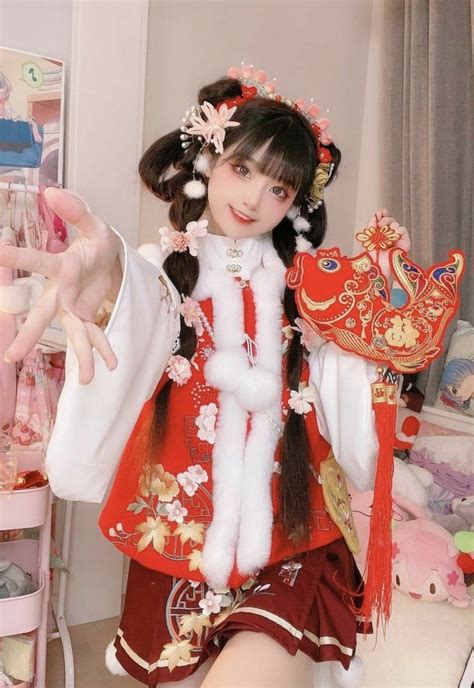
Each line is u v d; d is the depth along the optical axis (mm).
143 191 2322
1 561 1715
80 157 2057
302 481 1213
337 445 1265
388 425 1218
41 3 2000
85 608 2250
